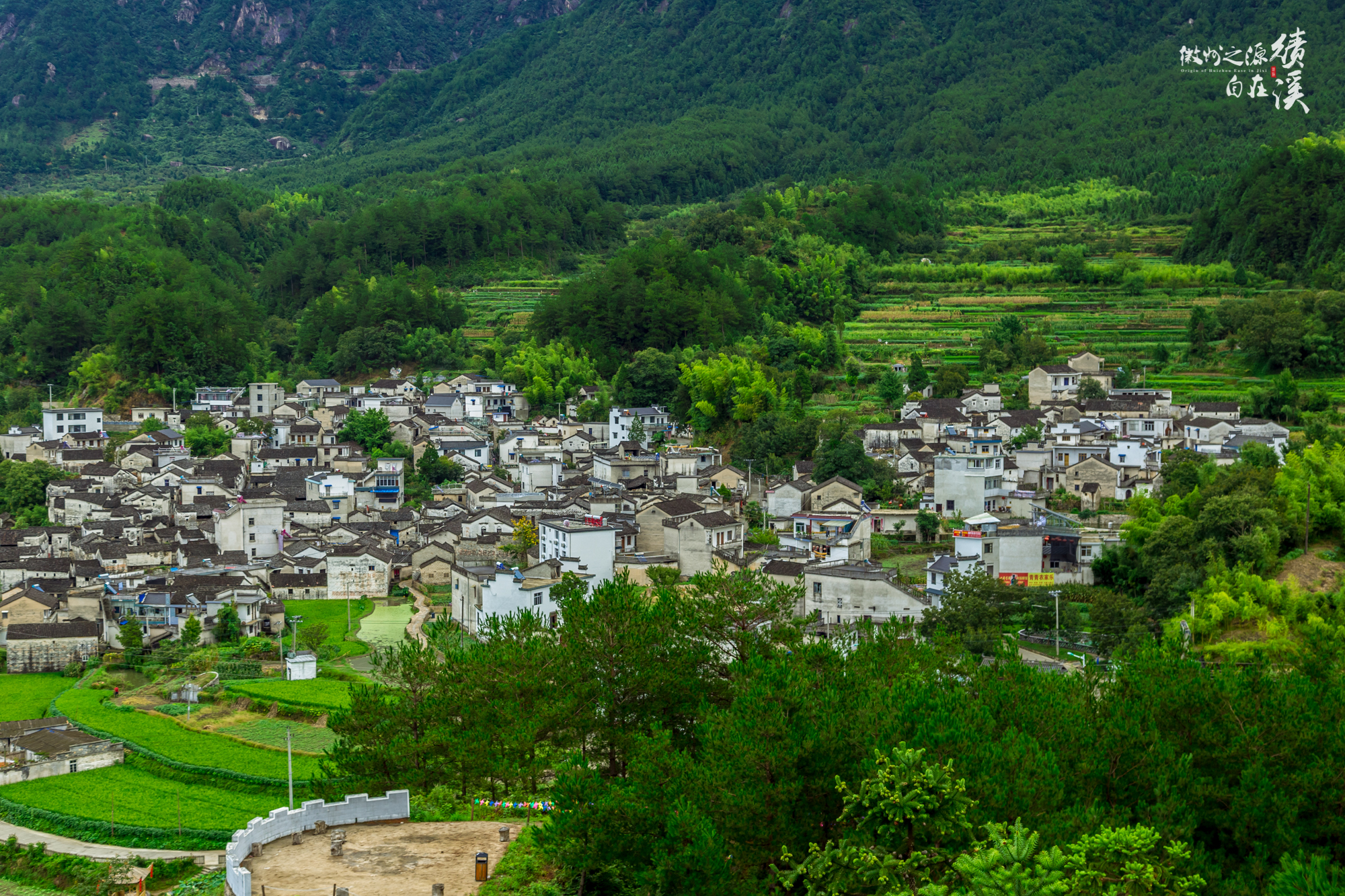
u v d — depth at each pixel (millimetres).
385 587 166500
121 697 129750
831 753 57312
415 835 60531
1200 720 61875
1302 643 101250
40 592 150000
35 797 102938
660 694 72375
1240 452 170875
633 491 186250
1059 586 128875
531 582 130125
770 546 160000
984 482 167625
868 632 83375
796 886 54875
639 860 55250
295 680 130375
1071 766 57875
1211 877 52469
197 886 82688
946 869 51625
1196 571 121500
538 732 70188
